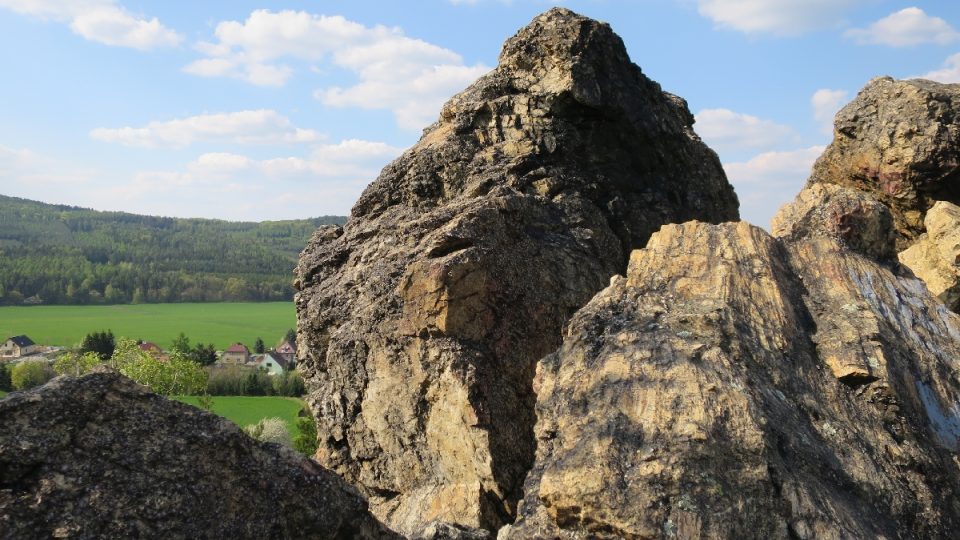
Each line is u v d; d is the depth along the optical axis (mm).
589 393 10531
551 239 18500
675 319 11711
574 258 18359
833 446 10172
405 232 18672
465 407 15023
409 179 20609
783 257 13883
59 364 72750
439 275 15664
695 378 10281
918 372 11844
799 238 14555
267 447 9023
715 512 8664
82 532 7305
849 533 8773
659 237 14203
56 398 8023
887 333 12094
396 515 15805
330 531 8898
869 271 13742
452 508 15023
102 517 7484
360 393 16969
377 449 16797
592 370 10969
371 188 21422
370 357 16781
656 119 22422
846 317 12352
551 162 20406
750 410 9750
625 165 21766
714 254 13367
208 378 84625
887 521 9477
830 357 11609
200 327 140250
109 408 8266
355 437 17109
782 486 9039
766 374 10875
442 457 15695
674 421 9625
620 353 11094
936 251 18656
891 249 14930
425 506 15477
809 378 11211
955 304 17891
